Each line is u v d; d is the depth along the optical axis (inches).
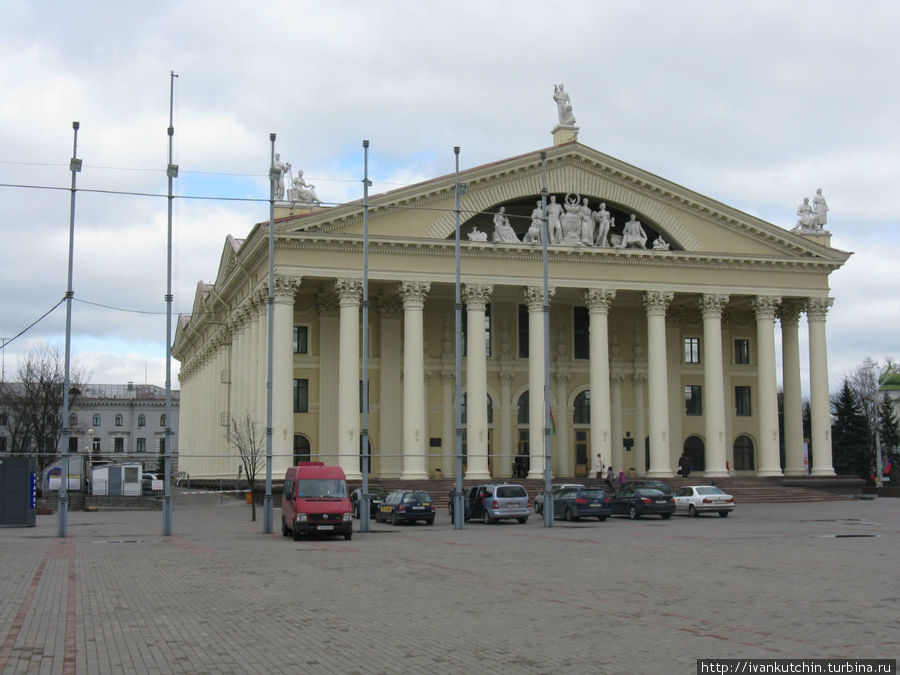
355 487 2066.9
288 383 2145.7
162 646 523.5
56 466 3339.1
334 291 2340.1
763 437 2449.6
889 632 530.9
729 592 695.7
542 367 2322.8
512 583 768.3
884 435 3673.7
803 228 2613.2
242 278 2541.8
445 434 2518.5
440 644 516.4
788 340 2613.2
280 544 1213.1
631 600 663.8
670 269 2437.3
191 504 2406.5
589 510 1683.1
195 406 3814.0
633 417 2682.1
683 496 1823.3
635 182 2450.8
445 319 2556.6
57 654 506.3
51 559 1016.9
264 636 547.2
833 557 949.8
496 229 2335.1
